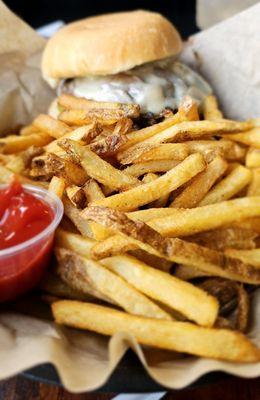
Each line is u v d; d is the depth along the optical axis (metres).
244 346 0.20
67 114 0.34
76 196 0.27
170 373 0.20
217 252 0.23
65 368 0.20
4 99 0.39
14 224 0.26
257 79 0.36
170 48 0.38
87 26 0.40
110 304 0.25
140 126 0.36
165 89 0.36
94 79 0.37
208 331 0.21
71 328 0.24
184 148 0.29
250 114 0.38
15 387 0.23
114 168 0.28
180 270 0.25
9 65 0.40
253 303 0.25
